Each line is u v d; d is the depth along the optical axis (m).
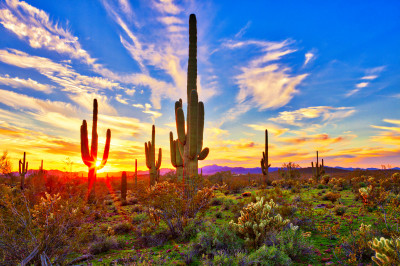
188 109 13.45
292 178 31.59
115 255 6.32
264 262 4.49
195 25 14.52
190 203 8.41
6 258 4.80
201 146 13.66
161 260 5.30
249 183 35.47
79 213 5.66
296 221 8.12
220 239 5.95
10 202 5.13
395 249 3.54
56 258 5.03
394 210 5.50
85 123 18.41
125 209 15.29
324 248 5.97
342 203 12.52
